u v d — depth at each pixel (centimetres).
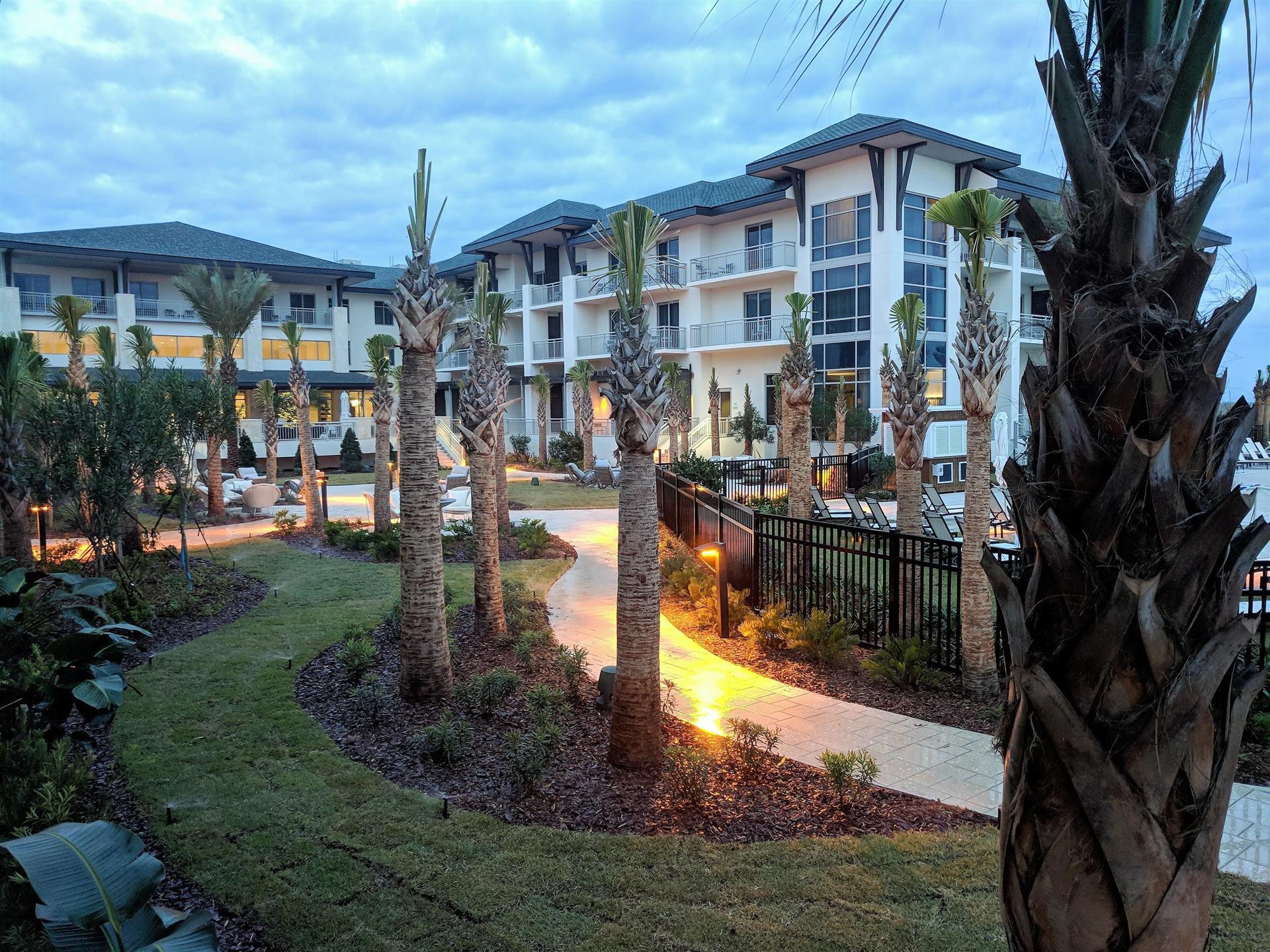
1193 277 168
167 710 706
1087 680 168
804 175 3134
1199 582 164
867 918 397
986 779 568
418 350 711
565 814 514
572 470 3347
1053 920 174
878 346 2898
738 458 3284
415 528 716
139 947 316
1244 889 421
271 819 505
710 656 885
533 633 888
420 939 387
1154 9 175
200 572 1313
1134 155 175
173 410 1267
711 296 3628
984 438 720
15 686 612
